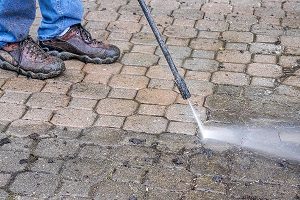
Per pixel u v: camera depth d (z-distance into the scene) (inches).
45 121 111.7
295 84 118.7
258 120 111.7
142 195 99.9
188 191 100.3
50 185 101.4
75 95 117.0
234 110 113.6
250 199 99.3
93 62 124.6
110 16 138.3
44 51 124.4
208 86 118.4
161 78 120.5
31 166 104.1
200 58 125.2
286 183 101.4
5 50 122.3
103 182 101.7
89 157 105.4
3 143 107.7
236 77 120.4
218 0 143.6
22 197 99.7
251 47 128.0
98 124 111.0
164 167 103.7
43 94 117.3
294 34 131.6
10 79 121.0
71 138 108.6
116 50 124.4
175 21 136.3
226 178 102.1
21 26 121.3
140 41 130.3
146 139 108.2
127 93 117.3
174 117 112.2
